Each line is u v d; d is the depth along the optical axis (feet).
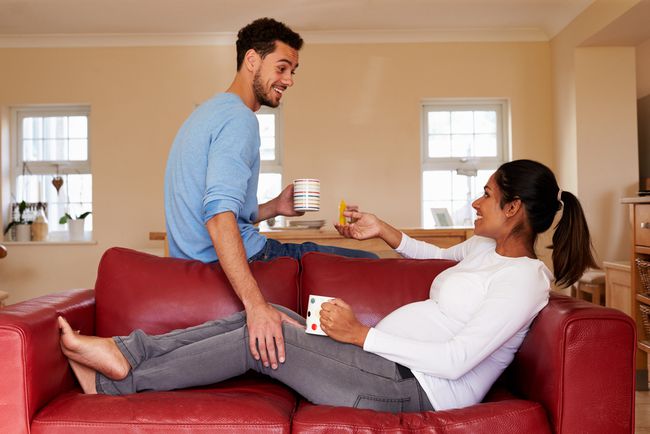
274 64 6.56
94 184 17.44
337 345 4.89
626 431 4.29
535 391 4.68
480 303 5.00
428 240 11.41
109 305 5.92
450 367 4.57
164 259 6.25
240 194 5.74
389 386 4.71
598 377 4.29
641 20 13.30
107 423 4.27
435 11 15.69
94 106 17.46
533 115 17.31
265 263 6.38
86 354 4.74
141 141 17.46
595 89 15.46
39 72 17.47
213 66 17.44
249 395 4.86
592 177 15.43
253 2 14.92
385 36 17.30
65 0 14.70
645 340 10.07
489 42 17.38
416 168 17.39
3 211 17.67
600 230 15.37
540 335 4.70
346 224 7.13
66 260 17.39
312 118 17.38
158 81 17.46
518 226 5.28
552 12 15.81
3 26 16.48
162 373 4.94
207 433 4.26
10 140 18.06
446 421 4.28
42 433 4.28
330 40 17.34
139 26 16.62
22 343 4.30
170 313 5.86
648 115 17.40
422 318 5.20
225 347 5.02
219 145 5.92
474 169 17.34
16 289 17.38
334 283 6.17
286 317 5.31
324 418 4.33
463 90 17.38
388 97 17.39
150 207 17.43
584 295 13.23
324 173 17.37
